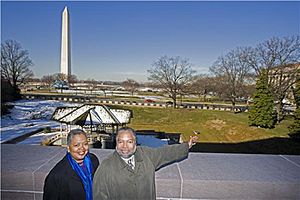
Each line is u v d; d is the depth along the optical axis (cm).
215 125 2741
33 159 235
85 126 1748
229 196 201
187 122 3219
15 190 210
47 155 246
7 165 221
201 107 4072
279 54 2683
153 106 4103
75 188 173
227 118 3005
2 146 274
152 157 185
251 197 201
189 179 201
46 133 2325
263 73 2667
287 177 209
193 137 212
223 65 3912
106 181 168
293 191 201
